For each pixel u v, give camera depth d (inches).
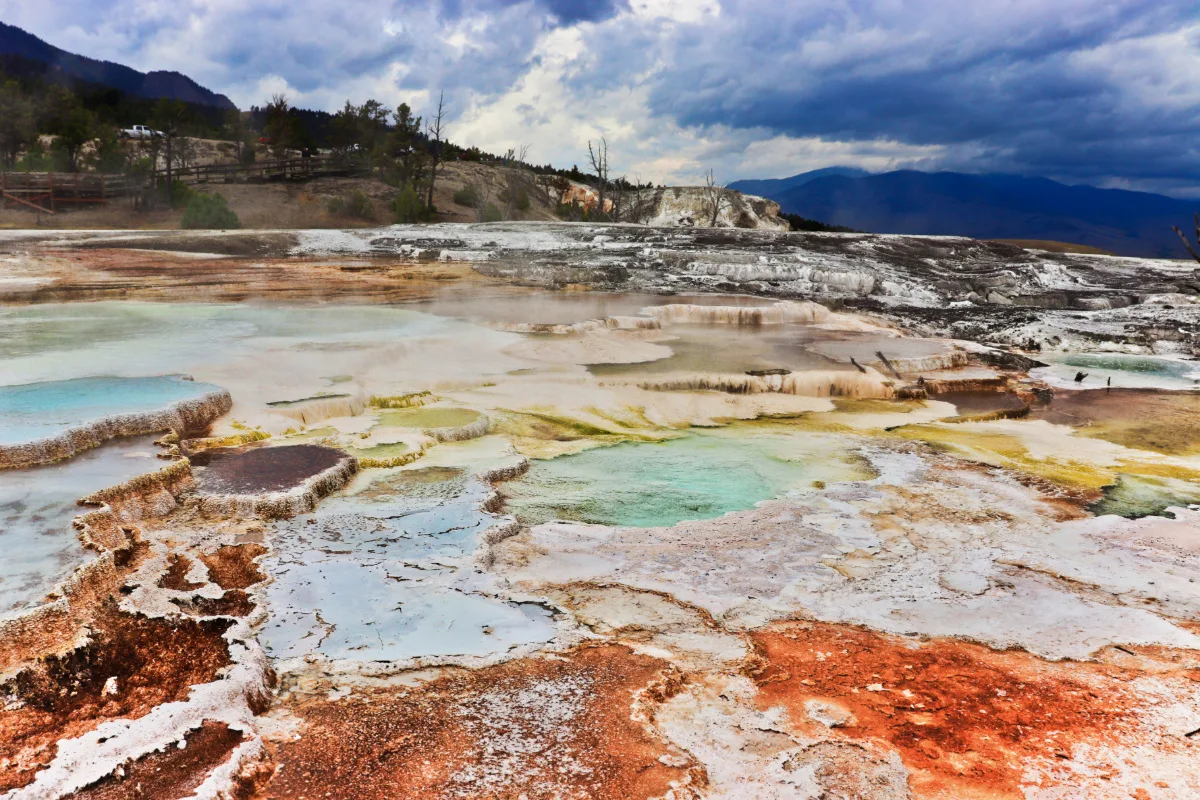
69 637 194.5
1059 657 213.9
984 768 166.6
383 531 276.4
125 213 1278.3
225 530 271.0
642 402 455.8
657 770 161.5
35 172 1353.3
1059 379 566.3
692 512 315.3
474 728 173.2
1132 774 166.2
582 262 906.7
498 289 765.3
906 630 226.1
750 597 242.7
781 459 381.4
